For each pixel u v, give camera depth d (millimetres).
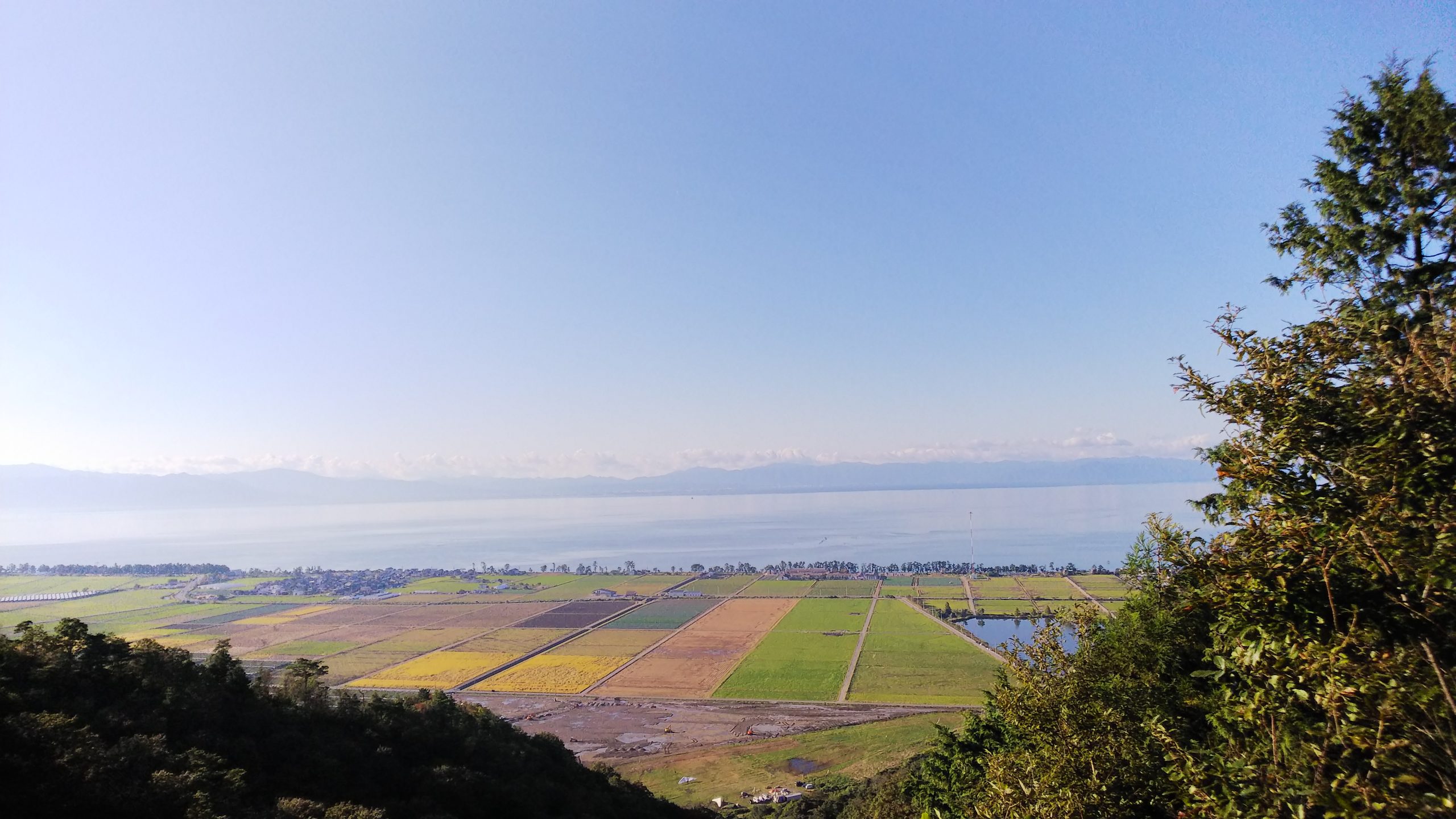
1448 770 6633
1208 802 8781
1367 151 15914
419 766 38531
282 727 36531
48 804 23750
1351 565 7816
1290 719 8297
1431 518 6758
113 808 24516
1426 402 7055
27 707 28969
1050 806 14000
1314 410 8070
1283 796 7645
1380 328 8219
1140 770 14195
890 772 63531
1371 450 7293
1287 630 7969
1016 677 19953
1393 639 7336
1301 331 8703
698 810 61312
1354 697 7277
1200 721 15336
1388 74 15414
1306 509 7965
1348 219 15953
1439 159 14367
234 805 27125
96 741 27312
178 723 32375
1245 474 8508
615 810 46094
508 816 37062
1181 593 17250
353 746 37375
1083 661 18812
